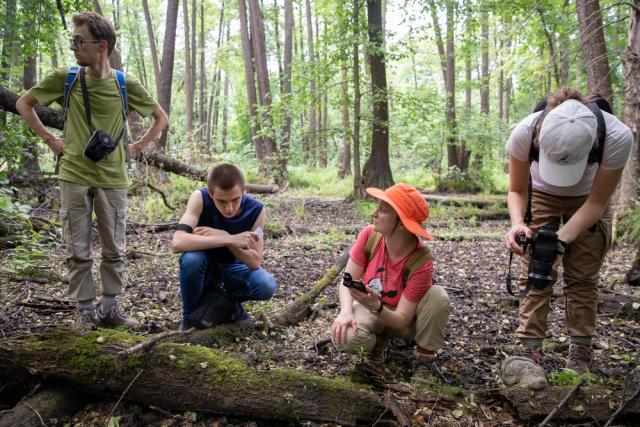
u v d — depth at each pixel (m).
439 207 11.34
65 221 3.16
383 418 2.36
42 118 5.89
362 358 2.65
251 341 3.13
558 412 2.38
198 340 2.94
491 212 10.96
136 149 3.50
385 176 12.80
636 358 3.20
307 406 2.34
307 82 12.72
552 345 3.33
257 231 3.15
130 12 33.16
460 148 16.80
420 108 13.09
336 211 11.19
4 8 7.90
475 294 4.56
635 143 7.51
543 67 11.90
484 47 17.56
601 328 3.73
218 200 2.98
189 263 3.00
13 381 2.44
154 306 3.85
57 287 4.17
